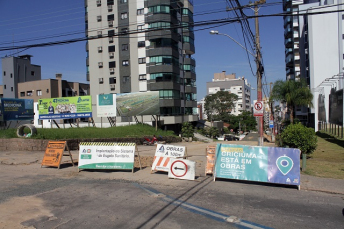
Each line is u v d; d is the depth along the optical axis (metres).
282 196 8.11
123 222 5.96
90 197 7.83
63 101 29.06
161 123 43.09
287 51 78.88
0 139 17.81
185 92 51.44
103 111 30.66
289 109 37.28
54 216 6.34
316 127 51.62
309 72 52.81
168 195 8.05
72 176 10.59
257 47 16.42
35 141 17.42
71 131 21.47
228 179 10.12
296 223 6.01
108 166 11.30
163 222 5.97
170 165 10.23
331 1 50.81
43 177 10.44
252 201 7.58
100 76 48.72
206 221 6.05
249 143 29.28
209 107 86.50
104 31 48.03
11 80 62.50
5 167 12.38
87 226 5.75
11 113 28.78
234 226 5.80
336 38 50.53
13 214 6.45
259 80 16.61
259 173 9.38
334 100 33.22
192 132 39.66
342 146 23.55
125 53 47.03
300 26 62.31
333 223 6.03
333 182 9.66
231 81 123.69
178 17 49.09
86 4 49.53
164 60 44.38
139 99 31.70
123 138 23.19
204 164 13.55
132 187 8.96
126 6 46.66
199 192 8.41
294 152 9.12
